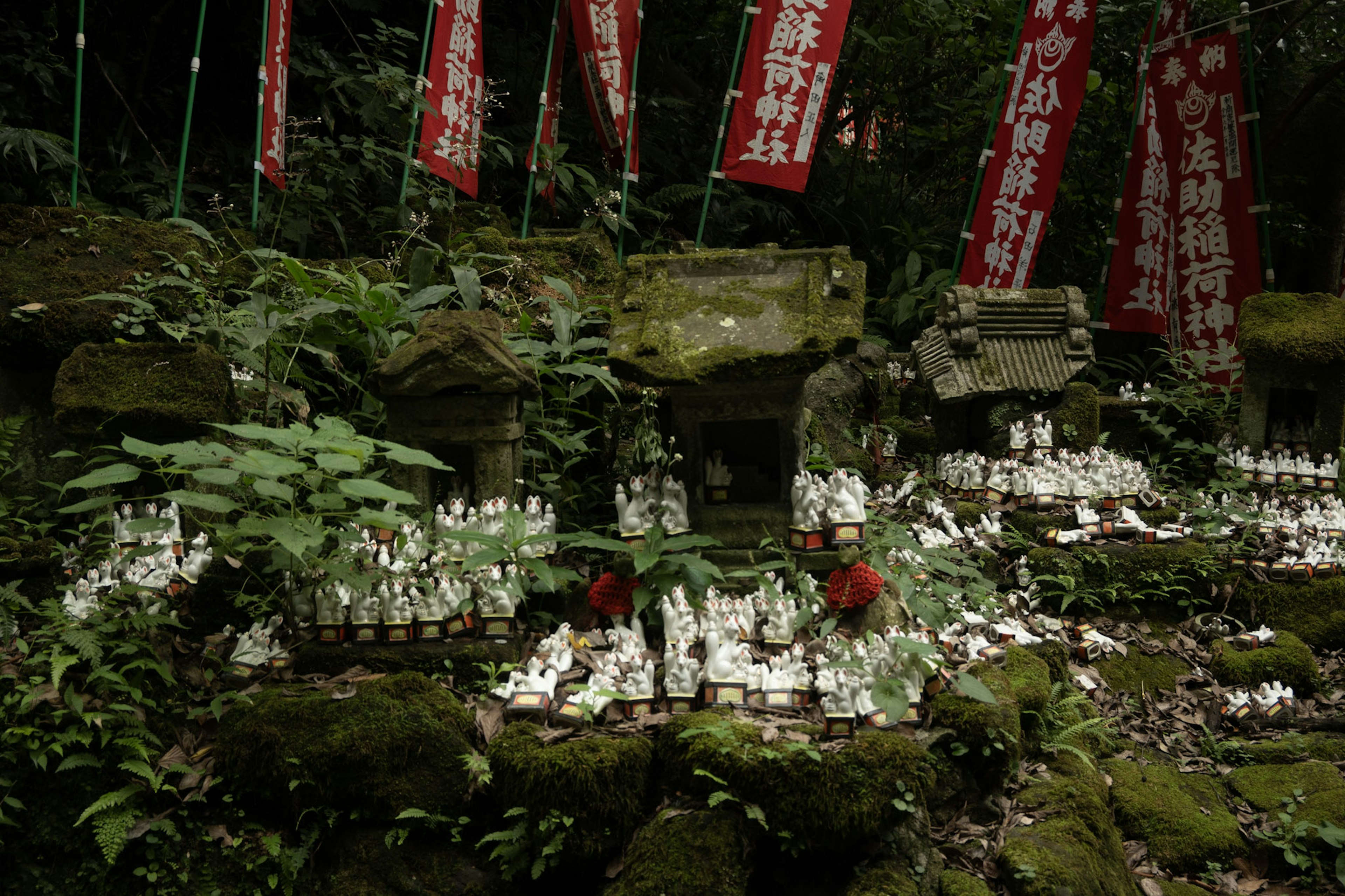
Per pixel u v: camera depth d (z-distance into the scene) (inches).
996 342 287.4
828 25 307.7
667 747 147.7
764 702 158.9
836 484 184.2
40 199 285.1
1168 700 211.6
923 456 306.7
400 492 154.3
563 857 143.3
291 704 150.9
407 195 300.0
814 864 142.6
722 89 468.1
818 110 311.6
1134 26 431.2
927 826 145.9
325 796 147.7
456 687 167.2
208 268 246.5
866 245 421.4
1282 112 442.3
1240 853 166.7
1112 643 217.3
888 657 157.1
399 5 404.5
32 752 142.7
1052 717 179.2
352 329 227.9
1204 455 301.0
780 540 187.8
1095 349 390.6
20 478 208.7
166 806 147.7
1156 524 253.0
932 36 427.5
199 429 187.9
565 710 153.1
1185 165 351.3
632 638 173.5
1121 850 161.9
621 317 190.1
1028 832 152.5
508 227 328.5
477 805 149.3
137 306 217.0
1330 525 251.9
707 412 187.6
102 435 186.2
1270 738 198.7
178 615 174.1
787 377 182.2
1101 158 440.8
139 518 186.5
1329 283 444.8
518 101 411.2
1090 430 278.2
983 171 361.1
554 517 190.7
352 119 365.7
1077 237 453.7
